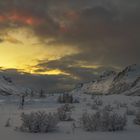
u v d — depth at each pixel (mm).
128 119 16953
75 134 11492
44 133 11727
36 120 12102
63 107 20125
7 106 26641
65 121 15438
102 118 12922
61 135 11281
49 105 29266
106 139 10469
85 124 12852
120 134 11648
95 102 32219
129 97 48438
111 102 35281
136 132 12250
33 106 27438
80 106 27641
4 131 12086
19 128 12539
